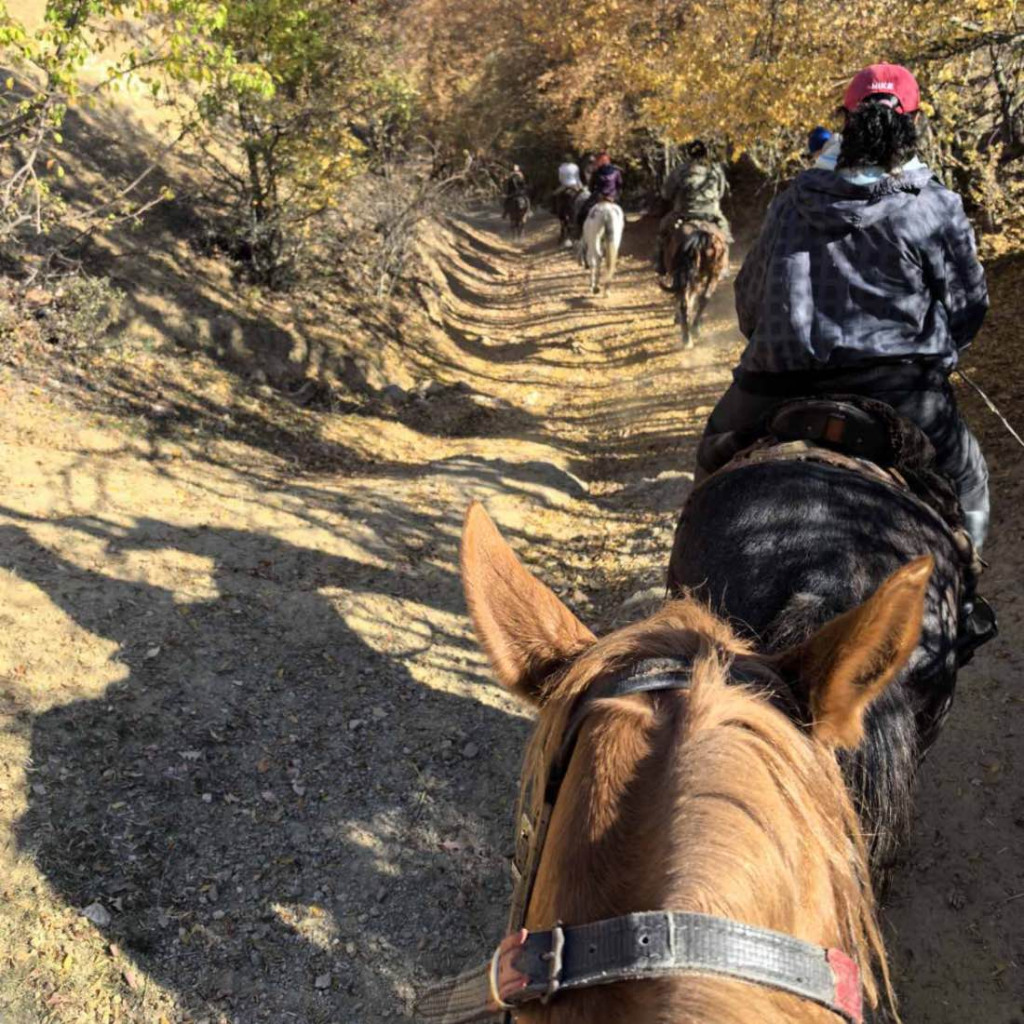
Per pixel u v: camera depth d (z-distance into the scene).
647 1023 1.04
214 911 3.73
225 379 9.50
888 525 2.38
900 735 1.98
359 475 8.31
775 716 1.30
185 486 7.05
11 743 4.23
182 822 4.08
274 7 9.68
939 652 2.30
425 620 5.72
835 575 2.14
